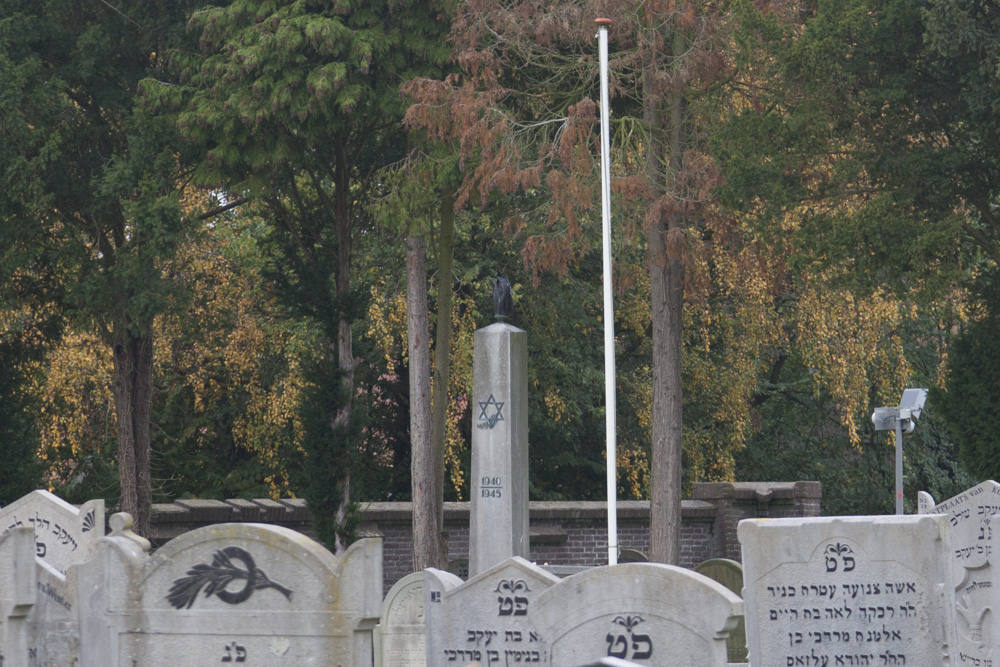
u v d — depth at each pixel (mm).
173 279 43375
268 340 53812
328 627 15875
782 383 67438
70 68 41688
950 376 41969
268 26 38906
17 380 45219
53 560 27656
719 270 53438
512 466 33531
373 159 46062
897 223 36562
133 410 44188
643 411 57125
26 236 41344
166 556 16578
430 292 51594
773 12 38625
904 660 16109
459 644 17953
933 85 38188
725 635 16234
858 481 69062
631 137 39656
